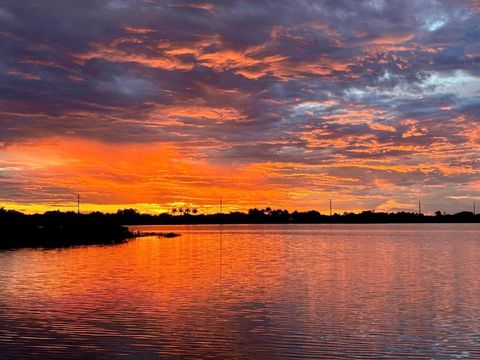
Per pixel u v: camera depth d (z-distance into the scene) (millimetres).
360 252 65188
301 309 24750
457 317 23000
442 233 151875
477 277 37094
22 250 64688
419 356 17406
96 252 61781
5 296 28156
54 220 120188
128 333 20219
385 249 71375
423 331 20547
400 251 66938
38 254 58062
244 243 90625
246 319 22578
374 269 43000
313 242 95250
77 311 24062
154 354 17688
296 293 29469
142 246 76125
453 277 37094
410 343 18859
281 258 54969
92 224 118312
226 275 38312
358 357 17297
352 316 23203
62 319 22422
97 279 35562
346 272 40625
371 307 25234
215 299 27438
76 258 52844
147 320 22312
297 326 21375
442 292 29891
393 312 24062
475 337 19625
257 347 18438
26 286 31953
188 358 17297
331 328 21031
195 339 19438
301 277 37094
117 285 32562
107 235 105562
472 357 17281
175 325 21453
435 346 18500
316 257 56719
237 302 26531
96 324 21594
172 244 83625
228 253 63094
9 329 20750
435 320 22438
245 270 42000
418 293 29531
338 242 94625
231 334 20125
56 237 95062
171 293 29281
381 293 29516
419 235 134000
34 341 19078
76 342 18953
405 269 43000
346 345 18641
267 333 20250
